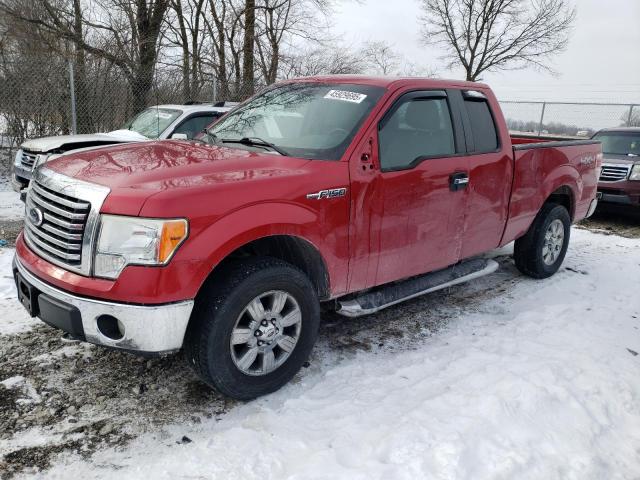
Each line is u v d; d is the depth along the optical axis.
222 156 3.41
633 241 7.83
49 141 7.35
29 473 2.51
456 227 4.26
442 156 4.05
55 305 2.80
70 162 3.27
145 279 2.63
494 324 4.45
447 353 3.86
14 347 3.66
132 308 2.65
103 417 2.97
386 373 3.56
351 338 4.10
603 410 3.20
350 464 2.61
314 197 3.20
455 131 4.24
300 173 3.22
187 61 15.21
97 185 2.80
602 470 2.68
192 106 8.57
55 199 2.91
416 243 3.95
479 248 4.64
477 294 5.18
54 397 3.12
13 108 11.48
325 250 3.32
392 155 3.72
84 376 3.36
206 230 2.75
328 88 4.09
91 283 2.70
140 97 12.66
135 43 14.78
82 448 2.71
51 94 11.51
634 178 9.00
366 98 3.80
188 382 3.35
